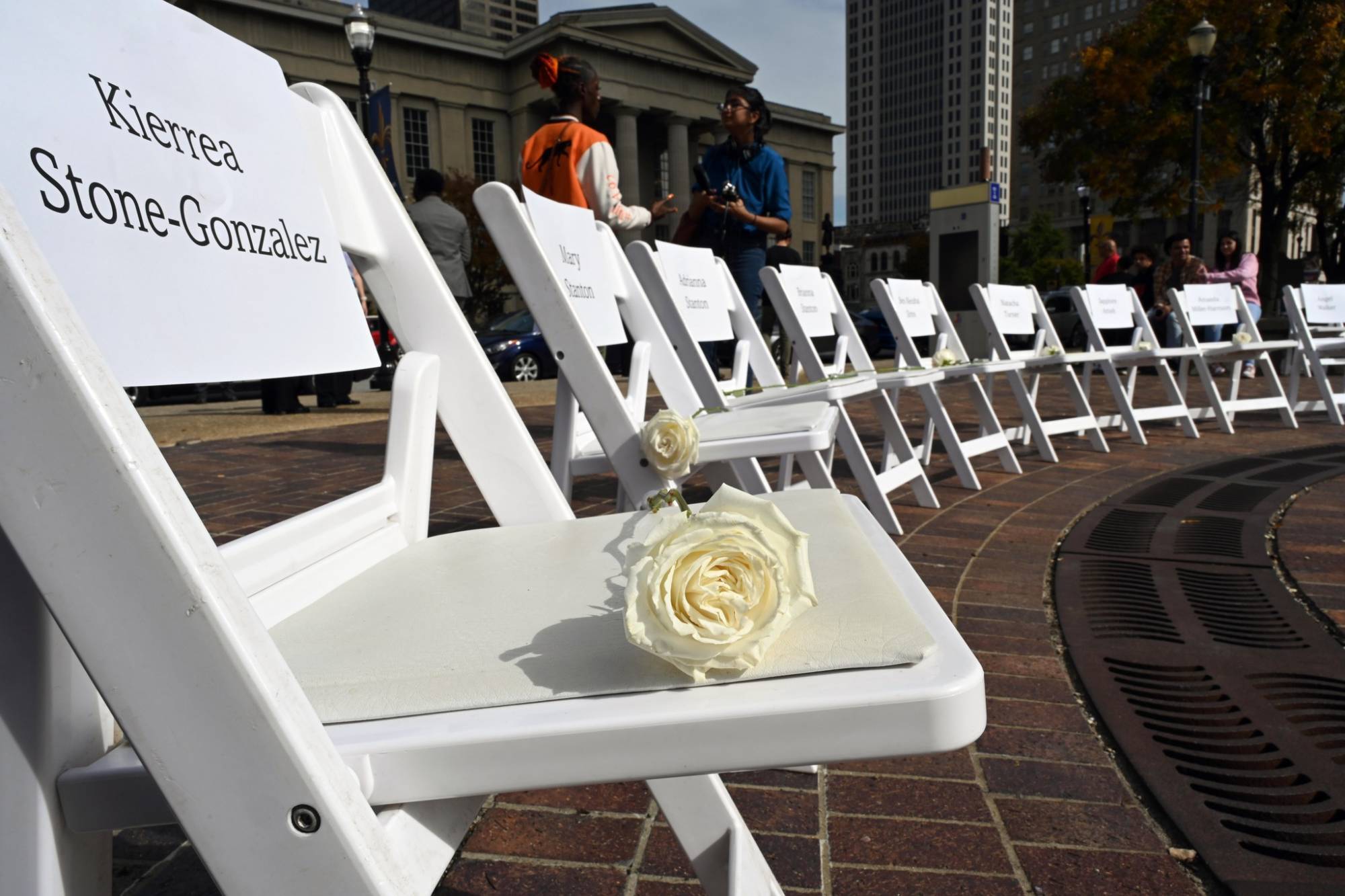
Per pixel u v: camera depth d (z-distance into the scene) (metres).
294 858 0.52
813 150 51.94
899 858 1.45
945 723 0.56
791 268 3.97
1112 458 5.44
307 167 1.09
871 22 162.50
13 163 0.64
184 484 4.50
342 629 0.76
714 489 2.48
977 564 3.10
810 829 1.53
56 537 0.50
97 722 0.64
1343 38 19.19
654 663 0.64
